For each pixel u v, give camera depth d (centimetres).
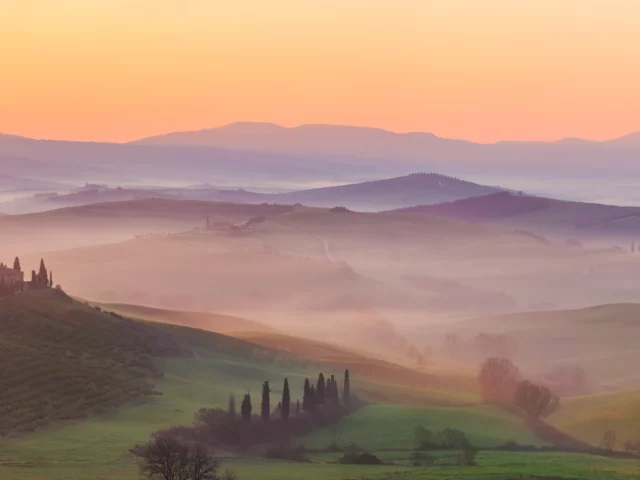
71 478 19975
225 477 19862
